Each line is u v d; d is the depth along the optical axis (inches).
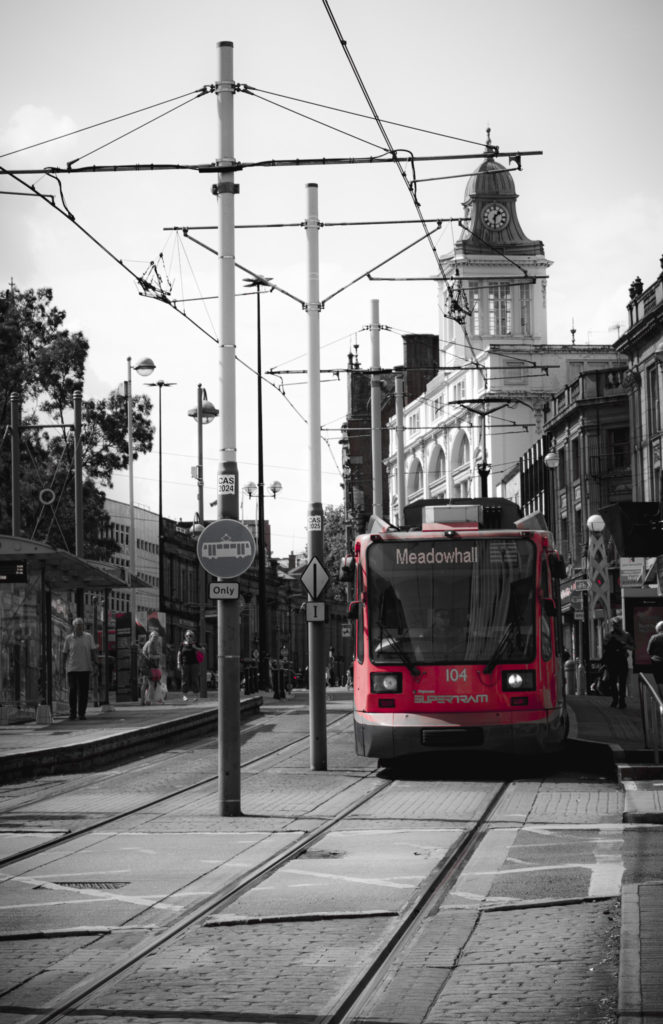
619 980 305.3
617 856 506.3
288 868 506.0
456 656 836.6
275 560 4466.0
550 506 3137.3
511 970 333.4
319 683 903.1
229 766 673.6
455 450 4569.4
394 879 474.0
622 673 1391.5
